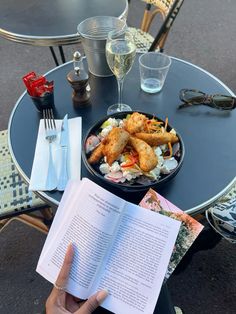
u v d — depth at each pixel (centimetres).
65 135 91
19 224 157
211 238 115
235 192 111
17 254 147
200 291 132
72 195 76
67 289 69
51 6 153
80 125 94
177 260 70
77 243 71
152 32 270
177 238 72
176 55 254
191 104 100
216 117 97
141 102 102
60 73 115
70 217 74
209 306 128
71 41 133
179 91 106
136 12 299
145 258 69
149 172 75
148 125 83
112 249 71
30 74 97
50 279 71
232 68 241
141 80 106
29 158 88
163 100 103
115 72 96
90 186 74
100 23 110
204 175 82
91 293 69
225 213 105
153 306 66
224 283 133
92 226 72
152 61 109
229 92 105
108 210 72
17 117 99
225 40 268
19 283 138
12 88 231
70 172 82
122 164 76
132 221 72
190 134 92
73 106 101
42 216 143
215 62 247
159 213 73
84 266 70
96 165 79
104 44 100
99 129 86
